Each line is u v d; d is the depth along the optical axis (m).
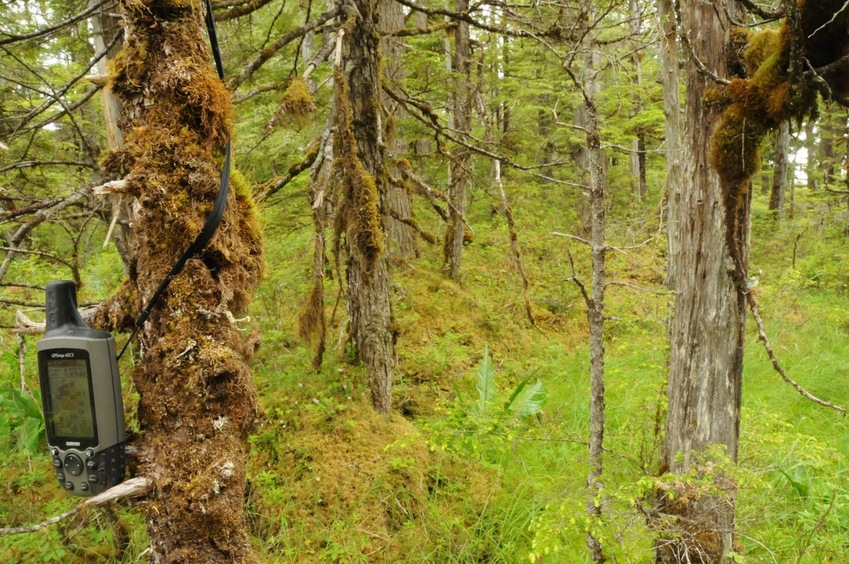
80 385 1.68
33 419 4.58
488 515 3.90
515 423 3.29
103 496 1.61
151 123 1.72
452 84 7.74
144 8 1.67
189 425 1.69
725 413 2.90
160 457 1.69
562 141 11.40
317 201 4.11
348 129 4.23
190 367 1.69
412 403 5.52
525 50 9.14
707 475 2.52
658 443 3.62
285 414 4.59
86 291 6.46
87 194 2.99
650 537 2.54
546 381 6.32
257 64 3.82
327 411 4.63
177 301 1.70
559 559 3.51
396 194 7.92
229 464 1.71
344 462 4.21
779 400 5.82
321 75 5.93
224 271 1.81
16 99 6.18
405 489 4.04
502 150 6.92
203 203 1.75
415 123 6.16
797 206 13.87
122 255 4.37
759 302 8.12
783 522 3.77
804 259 10.28
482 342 7.02
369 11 4.50
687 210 2.91
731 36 2.70
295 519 3.77
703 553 2.78
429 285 7.84
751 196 2.82
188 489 1.66
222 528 1.69
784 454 3.79
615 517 2.52
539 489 4.02
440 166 6.98
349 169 4.29
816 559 3.43
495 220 10.95
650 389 5.05
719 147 2.62
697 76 2.78
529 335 7.44
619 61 4.19
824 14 2.10
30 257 6.91
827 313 8.17
